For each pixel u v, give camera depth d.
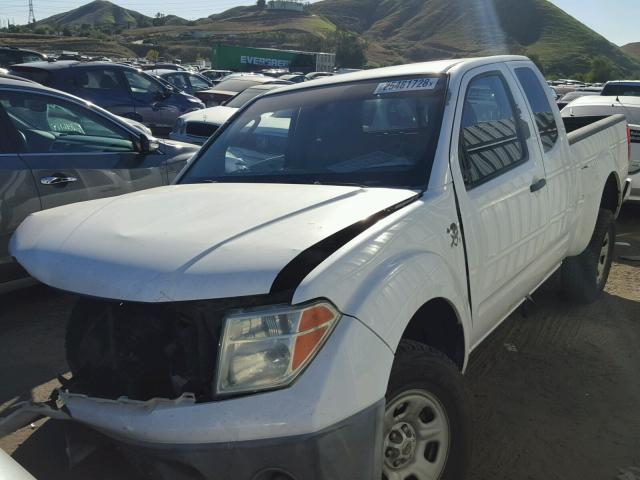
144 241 2.32
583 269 5.02
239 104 11.48
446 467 2.54
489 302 3.20
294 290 2.09
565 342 4.54
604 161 5.02
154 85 13.19
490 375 4.04
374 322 2.15
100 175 5.19
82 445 2.29
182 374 2.23
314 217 2.46
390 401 2.29
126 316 2.39
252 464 1.97
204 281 2.08
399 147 3.14
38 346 4.34
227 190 2.96
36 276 2.40
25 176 4.71
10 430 2.27
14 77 5.19
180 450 1.98
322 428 1.96
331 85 3.77
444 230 2.73
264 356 2.03
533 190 3.62
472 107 3.36
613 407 3.66
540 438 3.33
